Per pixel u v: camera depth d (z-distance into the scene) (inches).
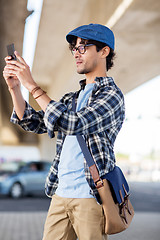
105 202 53.1
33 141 1679.4
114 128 57.5
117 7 331.0
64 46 597.6
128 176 1790.1
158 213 314.5
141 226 232.8
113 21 362.9
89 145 54.7
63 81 639.8
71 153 57.9
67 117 49.6
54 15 484.1
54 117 49.0
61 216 59.6
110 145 56.6
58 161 60.5
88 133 52.0
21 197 434.3
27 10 471.5
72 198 56.7
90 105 53.9
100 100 54.7
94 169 53.7
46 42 594.9
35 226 223.3
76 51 61.0
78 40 61.4
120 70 580.1
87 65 60.4
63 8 461.1
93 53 60.2
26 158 1995.6
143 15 342.0
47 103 50.3
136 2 311.7
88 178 54.4
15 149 1987.0
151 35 403.9
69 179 57.5
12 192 426.9
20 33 582.2
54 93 829.2
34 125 64.1
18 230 205.3
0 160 1952.5
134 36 408.2
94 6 401.7
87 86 61.3
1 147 1961.1
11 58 53.0
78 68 61.2
